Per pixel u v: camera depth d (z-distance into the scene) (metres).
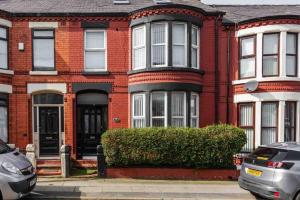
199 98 15.73
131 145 12.57
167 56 14.77
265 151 9.20
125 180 12.13
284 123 14.97
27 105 15.63
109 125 15.81
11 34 15.57
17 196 8.45
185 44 15.03
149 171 12.66
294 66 15.16
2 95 15.25
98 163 12.61
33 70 15.66
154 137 12.58
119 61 15.87
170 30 14.76
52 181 11.73
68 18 15.73
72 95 15.75
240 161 14.38
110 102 15.81
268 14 16.61
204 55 15.93
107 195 9.98
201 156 12.62
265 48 15.23
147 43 14.95
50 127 15.98
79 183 11.48
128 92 15.76
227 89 16.00
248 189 9.21
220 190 10.85
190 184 11.70
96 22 15.79
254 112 15.33
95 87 15.79
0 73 15.04
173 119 15.00
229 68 16.03
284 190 8.37
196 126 15.64
